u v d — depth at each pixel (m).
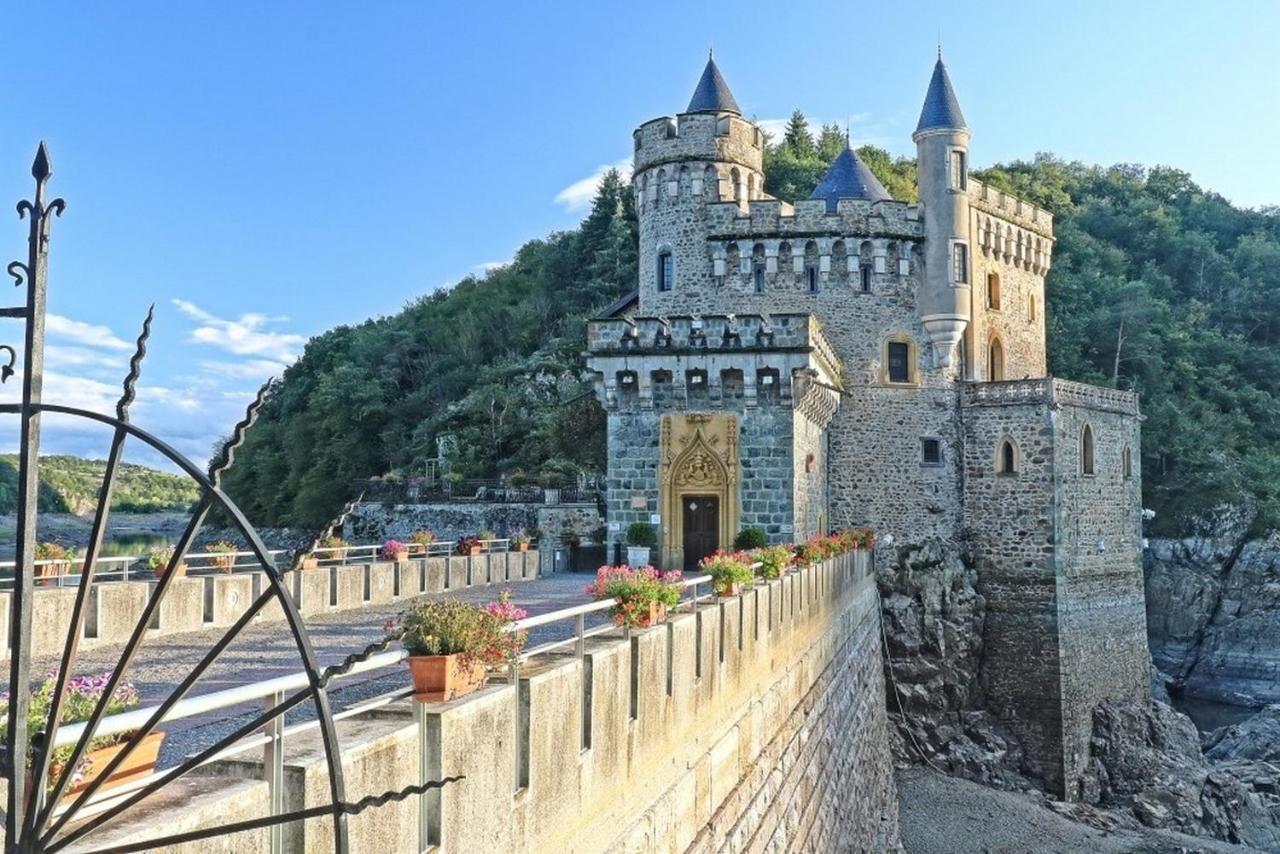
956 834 37.31
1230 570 69.00
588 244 109.69
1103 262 102.25
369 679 13.64
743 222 45.75
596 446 72.19
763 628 18.05
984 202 50.31
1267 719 54.75
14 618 4.11
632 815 10.87
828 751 25.36
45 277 4.24
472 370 98.94
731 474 35.28
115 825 4.86
